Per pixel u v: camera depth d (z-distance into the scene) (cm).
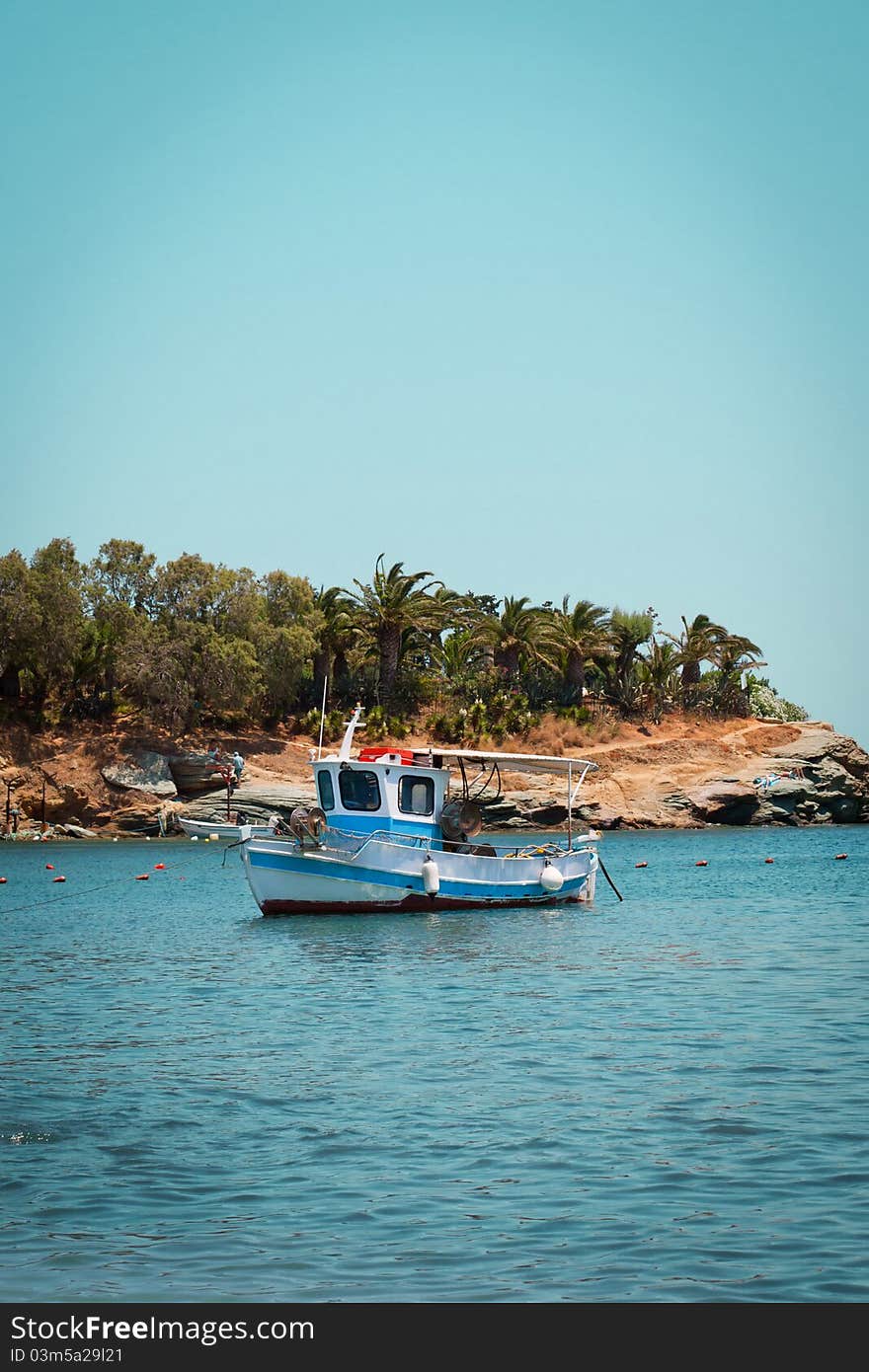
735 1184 1364
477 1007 2434
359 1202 1337
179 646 9200
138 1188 1381
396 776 4041
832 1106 1650
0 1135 1569
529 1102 1711
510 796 9506
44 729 9175
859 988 2575
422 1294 1130
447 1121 1622
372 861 3966
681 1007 2394
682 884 5300
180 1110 1684
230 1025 2295
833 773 10844
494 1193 1357
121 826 8769
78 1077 1878
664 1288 1132
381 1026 2264
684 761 10581
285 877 3959
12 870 6309
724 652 11875
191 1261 1197
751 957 3055
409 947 3325
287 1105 1712
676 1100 1705
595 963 2983
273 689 9762
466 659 11181
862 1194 1324
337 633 10156
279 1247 1226
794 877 5697
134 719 9419
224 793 8938
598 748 10488
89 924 4028
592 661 11256
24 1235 1255
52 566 9338
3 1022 2341
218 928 3822
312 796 8900
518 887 4222
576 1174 1412
